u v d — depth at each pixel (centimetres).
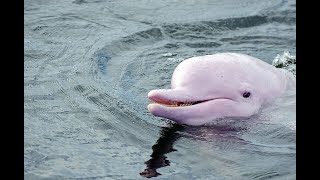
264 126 2236
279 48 3247
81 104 2391
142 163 1911
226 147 2056
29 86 2548
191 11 3772
